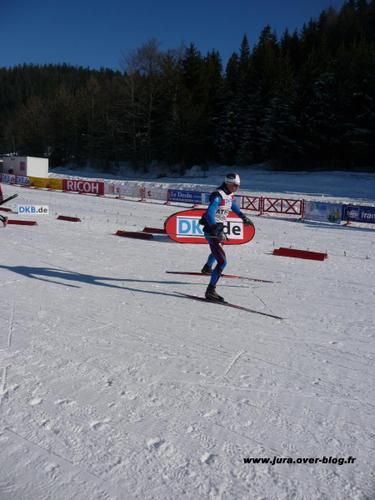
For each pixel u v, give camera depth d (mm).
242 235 11367
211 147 57594
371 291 7051
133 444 2760
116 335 4668
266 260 9516
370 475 2535
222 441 2820
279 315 5625
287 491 2389
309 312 5789
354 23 70438
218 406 3250
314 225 17688
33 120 76750
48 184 32094
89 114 66062
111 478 2453
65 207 20344
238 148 53750
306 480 2480
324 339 4777
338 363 4133
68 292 6363
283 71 53594
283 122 48219
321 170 47562
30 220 14734
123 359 4039
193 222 11016
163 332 4816
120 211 19578
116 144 60719
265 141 50031
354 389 3604
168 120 56688
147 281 7188
